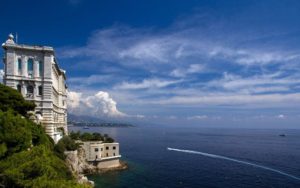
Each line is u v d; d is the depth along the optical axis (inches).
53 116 4133.9
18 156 1775.3
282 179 5073.8
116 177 4744.1
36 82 3806.6
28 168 1598.2
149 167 5940.0
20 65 3759.8
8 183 1565.0
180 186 4439.0
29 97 3759.8
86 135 5693.9
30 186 1525.6
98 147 4965.6
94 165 4928.6
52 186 1514.5
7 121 2079.2
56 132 4367.6
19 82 3727.9
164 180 4781.0
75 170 3969.0
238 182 4813.0
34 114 3550.7
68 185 1590.8
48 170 1667.1
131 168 5620.1
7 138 1991.9
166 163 6628.9
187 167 6151.6
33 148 1957.4
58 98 4923.7
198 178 5059.1
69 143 4185.5
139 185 4350.4
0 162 1759.4
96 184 4234.7
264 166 6417.3
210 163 6786.4
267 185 4628.4
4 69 3801.7
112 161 5280.5
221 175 5354.3
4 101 2925.7
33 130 2815.0
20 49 3742.6
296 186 4576.8
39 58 3841.0
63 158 3663.9
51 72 3873.0
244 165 6540.4
